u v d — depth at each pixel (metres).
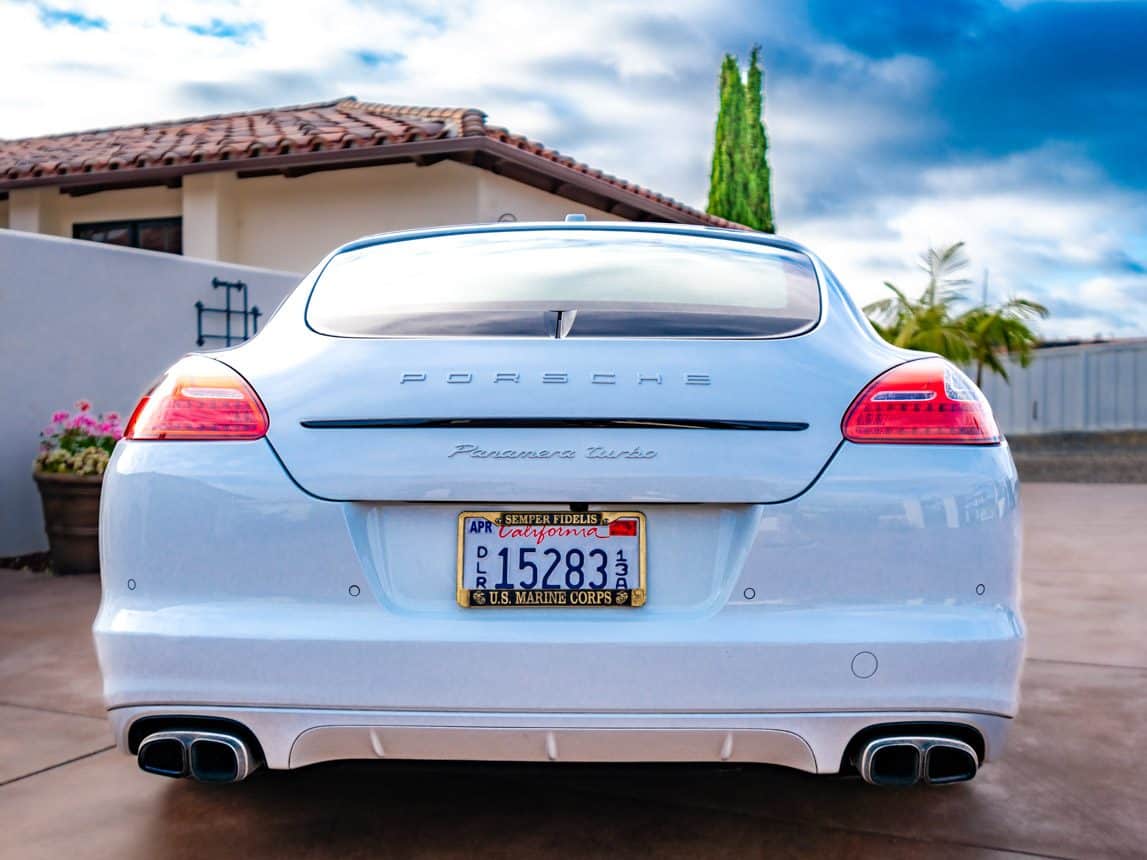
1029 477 15.90
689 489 2.01
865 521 2.02
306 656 2.00
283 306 2.44
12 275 6.22
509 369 2.08
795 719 1.99
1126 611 5.34
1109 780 2.91
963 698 2.00
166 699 2.04
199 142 11.66
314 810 2.67
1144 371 23.70
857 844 2.48
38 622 4.71
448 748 2.03
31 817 2.62
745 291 2.42
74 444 6.00
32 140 15.31
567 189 11.85
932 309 17.41
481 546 2.04
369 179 10.92
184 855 2.41
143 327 7.18
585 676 1.97
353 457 2.05
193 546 2.06
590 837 2.51
